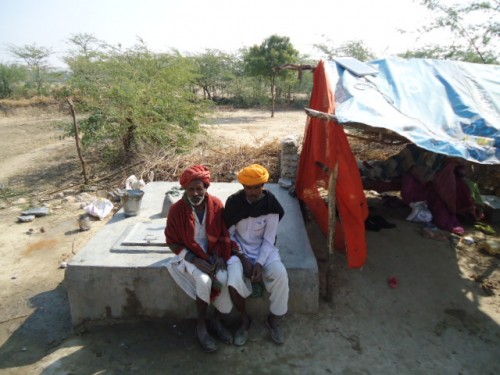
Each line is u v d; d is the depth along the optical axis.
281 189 5.56
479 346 3.21
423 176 5.35
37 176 8.30
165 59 10.11
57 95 9.32
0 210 6.41
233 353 3.12
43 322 3.59
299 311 3.56
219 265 3.07
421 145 3.09
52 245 5.12
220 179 7.03
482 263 4.43
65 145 11.32
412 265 4.38
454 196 5.12
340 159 3.50
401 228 5.24
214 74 25.25
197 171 2.96
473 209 5.26
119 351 3.16
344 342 3.24
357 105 3.59
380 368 2.98
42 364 3.04
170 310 3.48
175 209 3.09
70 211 6.25
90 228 5.60
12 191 7.37
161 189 5.44
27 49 24.31
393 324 3.46
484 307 3.71
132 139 8.67
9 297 3.98
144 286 3.39
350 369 2.97
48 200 6.81
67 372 2.95
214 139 10.33
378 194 6.43
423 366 3.00
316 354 3.11
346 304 3.71
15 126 15.77
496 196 5.92
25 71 23.98
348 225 3.61
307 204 4.90
